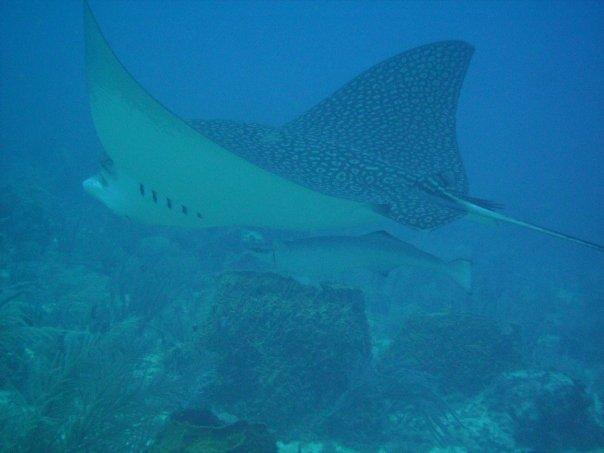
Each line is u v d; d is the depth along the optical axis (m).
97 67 2.95
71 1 89.81
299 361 5.73
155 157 3.57
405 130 6.50
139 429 4.74
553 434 6.16
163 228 12.62
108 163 3.90
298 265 5.16
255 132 4.91
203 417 4.46
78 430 4.32
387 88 6.79
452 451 5.81
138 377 5.69
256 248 5.29
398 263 5.11
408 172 4.93
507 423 6.34
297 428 5.55
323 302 6.09
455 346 7.37
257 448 4.03
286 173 4.23
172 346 6.91
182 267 10.44
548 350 10.71
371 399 5.85
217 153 3.45
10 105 48.41
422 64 6.79
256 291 6.08
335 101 6.80
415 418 6.25
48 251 10.22
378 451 5.56
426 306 11.91
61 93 74.06
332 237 5.02
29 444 4.05
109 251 10.92
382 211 4.19
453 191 4.83
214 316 6.02
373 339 9.30
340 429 5.62
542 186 58.81
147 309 8.08
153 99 3.07
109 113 3.19
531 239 26.53
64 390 4.69
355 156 4.83
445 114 6.66
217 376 5.74
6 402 4.60
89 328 6.59
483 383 7.16
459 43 6.82
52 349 5.47
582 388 6.68
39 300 7.78
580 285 17.52
